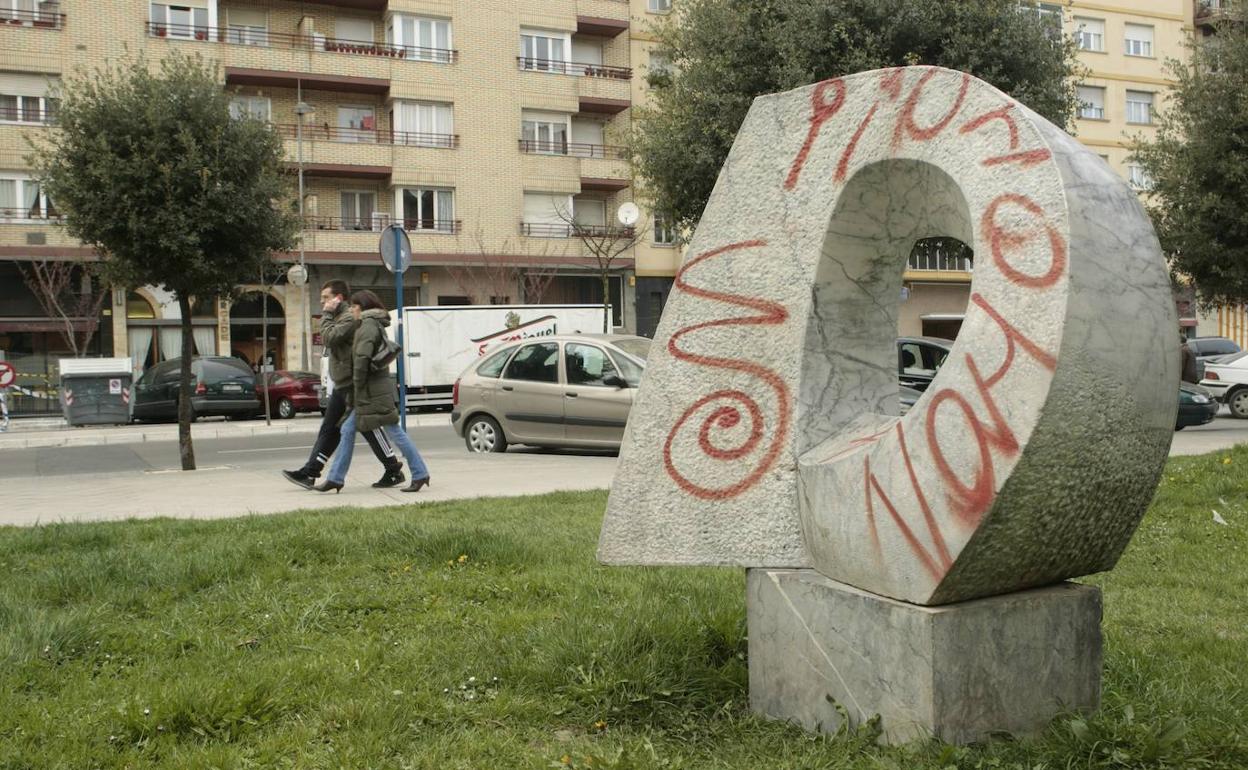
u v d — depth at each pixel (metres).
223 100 11.88
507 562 5.50
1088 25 40.53
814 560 3.23
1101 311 2.62
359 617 4.55
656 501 3.51
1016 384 2.62
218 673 3.72
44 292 28.86
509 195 33.59
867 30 14.12
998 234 2.76
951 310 40.34
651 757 2.84
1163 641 3.99
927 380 12.56
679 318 3.52
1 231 28.09
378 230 32.09
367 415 8.56
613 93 35.00
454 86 32.97
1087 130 40.28
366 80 31.89
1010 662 2.87
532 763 2.91
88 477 10.96
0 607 4.41
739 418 3.41
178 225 11.26
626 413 11.97
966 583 2.78
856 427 3.33
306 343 31.56
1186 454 11.02
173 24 30.12
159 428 22.98
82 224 11.33
